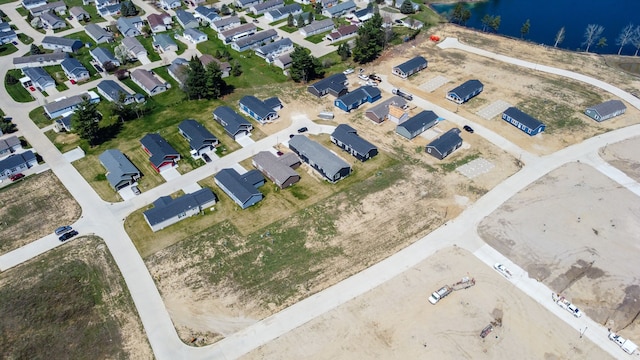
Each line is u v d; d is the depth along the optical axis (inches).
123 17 6171.3
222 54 5418.3
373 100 4608.8
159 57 5428.2
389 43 5689.0
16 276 2913.4
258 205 3437.5
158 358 2476.6
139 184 3631.9
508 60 5319.9
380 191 3543.3
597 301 2753.4
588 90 4749.0
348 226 3250.5
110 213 3371.1
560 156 3873.0
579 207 3378.4
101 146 4030.5
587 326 2625.5
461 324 2625.5
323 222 3282.5
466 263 2977.4
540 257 3014.3
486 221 3275.1
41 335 2586.1
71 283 2861.7
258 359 2468.0
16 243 3147.1
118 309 2719.0
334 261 2999.5
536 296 2780.5
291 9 6378.0
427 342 2539.4
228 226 3262.8
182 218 3321.9
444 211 3361.2
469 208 3383.4
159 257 3034.0
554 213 3329.2
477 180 3634.4
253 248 3090.6
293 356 2479.1
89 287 2844.5
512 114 4217.5
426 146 3922.2
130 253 3063.5
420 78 4992.6
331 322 2640.3
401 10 6476.4
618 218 3297.2
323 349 2511.1
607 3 6904.5
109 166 3693.4
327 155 3722.9
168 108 4542.3
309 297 2778.1
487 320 2647.6
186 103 4618.6
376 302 2743.6
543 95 4667.8
